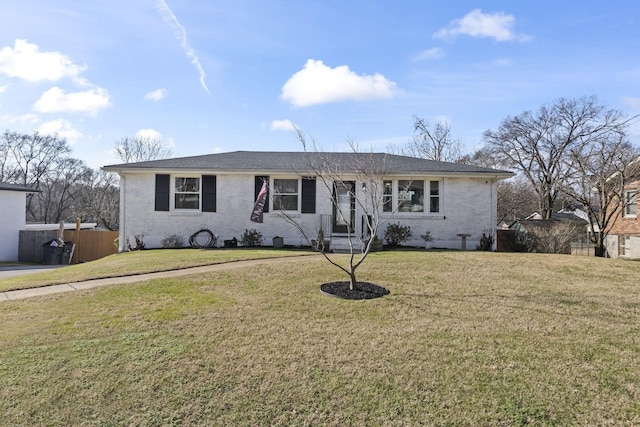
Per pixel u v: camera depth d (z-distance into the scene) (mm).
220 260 10250
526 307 6051
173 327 5094
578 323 5309
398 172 14203
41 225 23953
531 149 32594
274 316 5562
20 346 4449
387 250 13344
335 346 4496
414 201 14734
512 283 7680
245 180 14680
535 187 33062
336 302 6254
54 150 39938
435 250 13469
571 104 30297
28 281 8102
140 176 14531
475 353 4305
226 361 4109
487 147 35281
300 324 5230
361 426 3088
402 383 3682
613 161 16594
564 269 9266
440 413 3229
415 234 14648
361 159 14633
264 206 14602
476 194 14703
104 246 20484
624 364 4059
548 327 5141
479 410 3264
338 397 3465
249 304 6148
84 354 4250
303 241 14594
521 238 15977
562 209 38719
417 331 4973
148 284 7461
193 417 3199
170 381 3711
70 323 5234
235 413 3250
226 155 16750
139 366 3984
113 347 4438
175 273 8594
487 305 6141
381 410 3279
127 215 14531
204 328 5062
